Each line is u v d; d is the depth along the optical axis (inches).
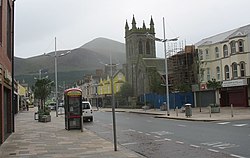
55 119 1569.9
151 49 3526.1
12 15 947.3
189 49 2348.7
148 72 2938.0
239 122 993.5
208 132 754.8
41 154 504.7
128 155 482.0
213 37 2276.1
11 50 932.0
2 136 650.8
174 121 1187.9
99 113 2110.0
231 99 1989.4
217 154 464.4
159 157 466.9
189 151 504.4
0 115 644.1
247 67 1838.1
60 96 4028.1
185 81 2316.7
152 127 971.3
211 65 2111.2
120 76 3555.6
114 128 533.6
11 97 869.8
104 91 3750.0
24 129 992.9
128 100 3093.0
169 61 2596.0
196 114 1464.1
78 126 981.2
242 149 496.4
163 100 2404.0
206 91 2175.2
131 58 3476.9
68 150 544.4
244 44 1854.1
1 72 636.7
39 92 2265.0
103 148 562.9
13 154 509.4
